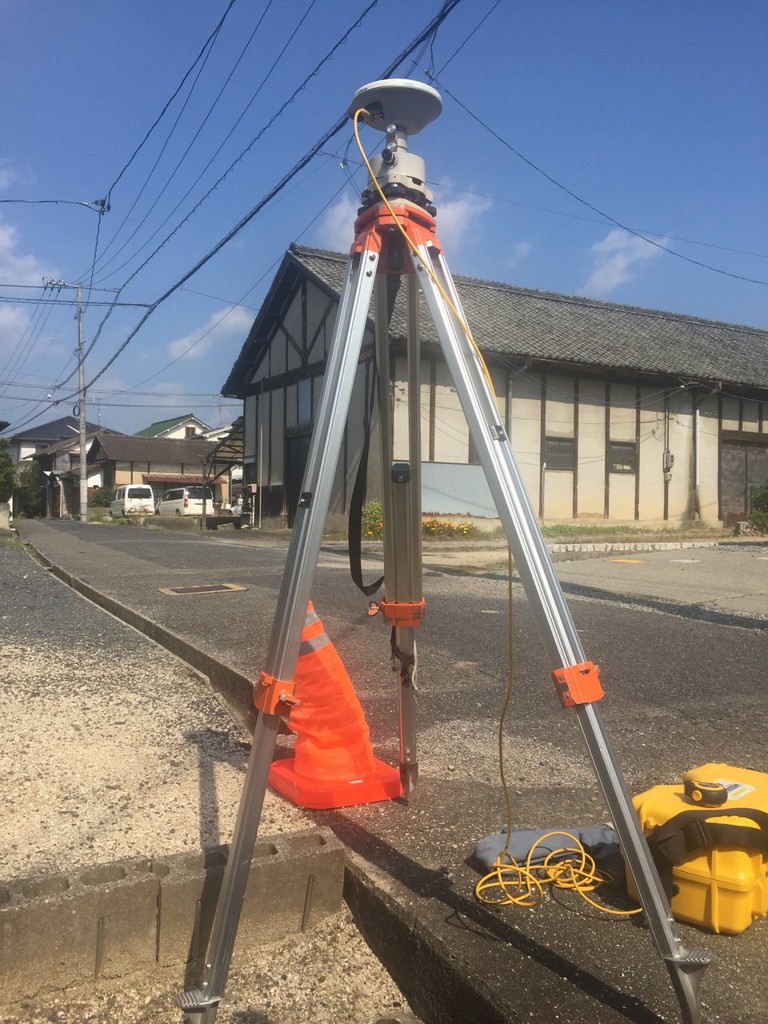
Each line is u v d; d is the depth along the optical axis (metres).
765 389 19.66
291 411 20.05
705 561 10.44
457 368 1.74
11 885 1.95
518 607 6.86
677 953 1.47
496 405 1.72
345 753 2.83
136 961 1.96
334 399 1.75
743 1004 1.67
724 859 1.90
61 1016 1.83
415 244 1.86
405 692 2.63
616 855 2.21
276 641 1.65
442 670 4.61
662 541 15.92
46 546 13.57
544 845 2.29
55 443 56.41
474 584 8.42
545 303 21.28
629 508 18.64
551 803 2.73
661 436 19.06
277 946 2.12
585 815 2.63
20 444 60.94
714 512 19.81
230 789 2.87
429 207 1.96
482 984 1.73
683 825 1.91
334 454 1.72
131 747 3.29
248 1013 1.87
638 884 1.50
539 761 3.17
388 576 2.49
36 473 46.47
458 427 15.75
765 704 4.01
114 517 30.92
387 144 2.00
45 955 1.88
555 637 1.56
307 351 19.23
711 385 18.86
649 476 18.91
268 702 1.62
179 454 42.97
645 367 17.95
